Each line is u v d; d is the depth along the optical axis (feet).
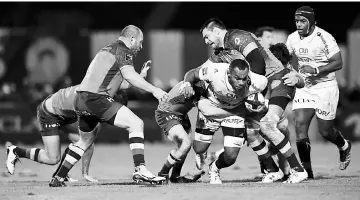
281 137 91.66
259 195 77.56
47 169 134.92
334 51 102.22
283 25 206.18
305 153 101.76
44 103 99.71
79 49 206.90
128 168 136.15
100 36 208.03
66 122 101.24
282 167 96.58
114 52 89.25
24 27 210.38
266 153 95.86
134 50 90.99
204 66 88.58
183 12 208.23
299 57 105.40
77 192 82.53
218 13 207.10
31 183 101.04
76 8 208.33
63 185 92.27
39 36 206.90
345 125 209.05
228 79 85.81
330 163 141.59
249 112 91.40
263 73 91.71
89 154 106.22
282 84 93.71
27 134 204.95
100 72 88.69
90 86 88.69
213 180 93.76
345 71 213.66
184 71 209.26
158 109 95.14
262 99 88.17
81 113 90.07
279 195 77.56
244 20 206.59
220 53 93.76
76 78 206.90
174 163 94.48
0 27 209.97
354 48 210.79
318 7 205.46
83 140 91.97
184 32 209.05
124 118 88.94
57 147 100.89
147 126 206.90
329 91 104.73
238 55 92.79
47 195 80.59
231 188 84.43
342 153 111.14
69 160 91.76
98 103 88.69
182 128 93.97
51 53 206.80
